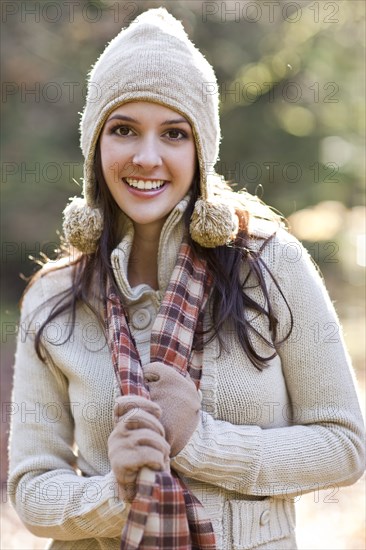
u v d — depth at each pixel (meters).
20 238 17.08
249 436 2.85
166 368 2.74
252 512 2.88
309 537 6.07
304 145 15.85
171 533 2.53
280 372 3.00
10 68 16.98
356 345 11.37
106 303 3.02
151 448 2.54
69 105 17.11
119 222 3.10
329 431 2.93
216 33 15.66
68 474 3.02
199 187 3.01
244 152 16.25
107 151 2.95
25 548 6.26
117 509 2.71
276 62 15.49
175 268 2.96
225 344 2.92
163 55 2.90
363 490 6.76
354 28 14.54
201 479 2.80
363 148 14.63
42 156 16.88
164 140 2.93
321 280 3.12
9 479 3.15
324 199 14.77
